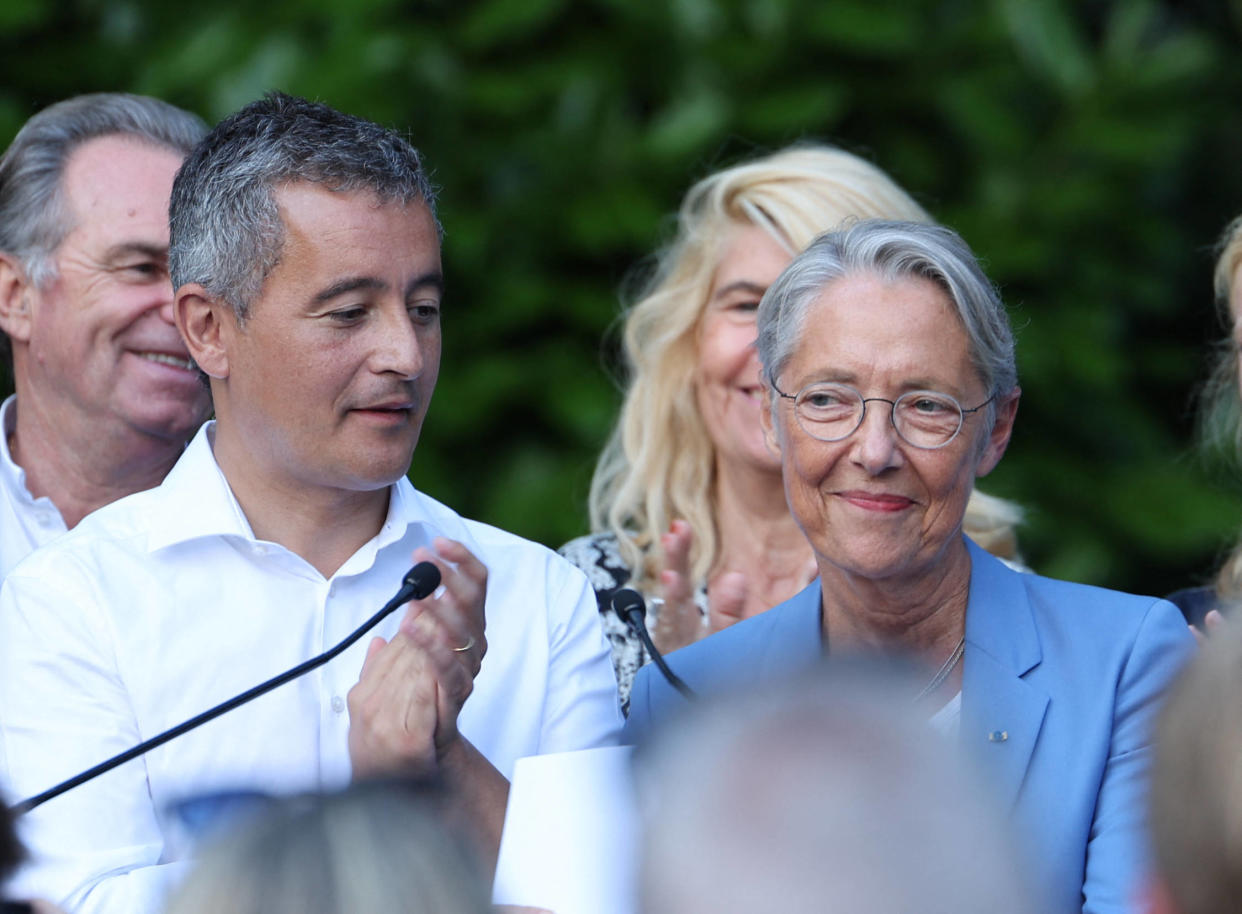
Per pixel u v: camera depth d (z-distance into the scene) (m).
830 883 4.08
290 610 9.86
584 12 23.48
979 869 4.13
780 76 22.92
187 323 9.80
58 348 12.17
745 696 4.62
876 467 9.12
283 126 9.46
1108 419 23.58
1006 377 9.59
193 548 9.84
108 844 9.16
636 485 14.16
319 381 9.32
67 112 12.62
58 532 12.52
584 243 21.88
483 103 22.38
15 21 21.22
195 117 13.22
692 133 22.23
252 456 9.84
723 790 4.29
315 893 4.59
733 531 13.88
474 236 22.11
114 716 9.44
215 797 6.15
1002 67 23.53
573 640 10.58
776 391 9.66
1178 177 24.53
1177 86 23.55
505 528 21.69
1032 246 22.56
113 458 12.42
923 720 4.57
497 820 8.76
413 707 8.48
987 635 9.38
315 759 9.66
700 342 13.98
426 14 23.06
